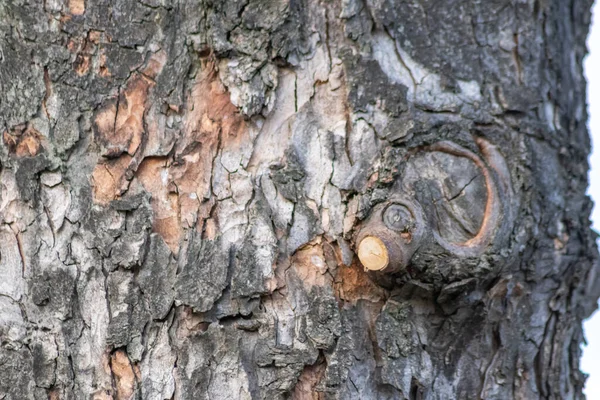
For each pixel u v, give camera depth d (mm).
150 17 1678
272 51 1672
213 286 1664
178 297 1663
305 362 1665
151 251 1669
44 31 1679
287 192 1671
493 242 1676
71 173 1677
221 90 1675
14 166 1680
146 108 1676
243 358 1663
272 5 1672
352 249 1669
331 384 1662
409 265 1663
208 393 1660
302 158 1675
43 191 1678
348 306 1674
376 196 1662
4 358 1675
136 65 1676
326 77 1680
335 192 1671
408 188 1667
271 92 1674
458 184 1676
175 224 1673
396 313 1680
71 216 1675
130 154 1674
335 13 1682
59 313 1672
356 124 1676
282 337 1668
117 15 1677
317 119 1678
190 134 1675
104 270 1670
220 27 1671
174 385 1663
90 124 1676
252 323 1666
